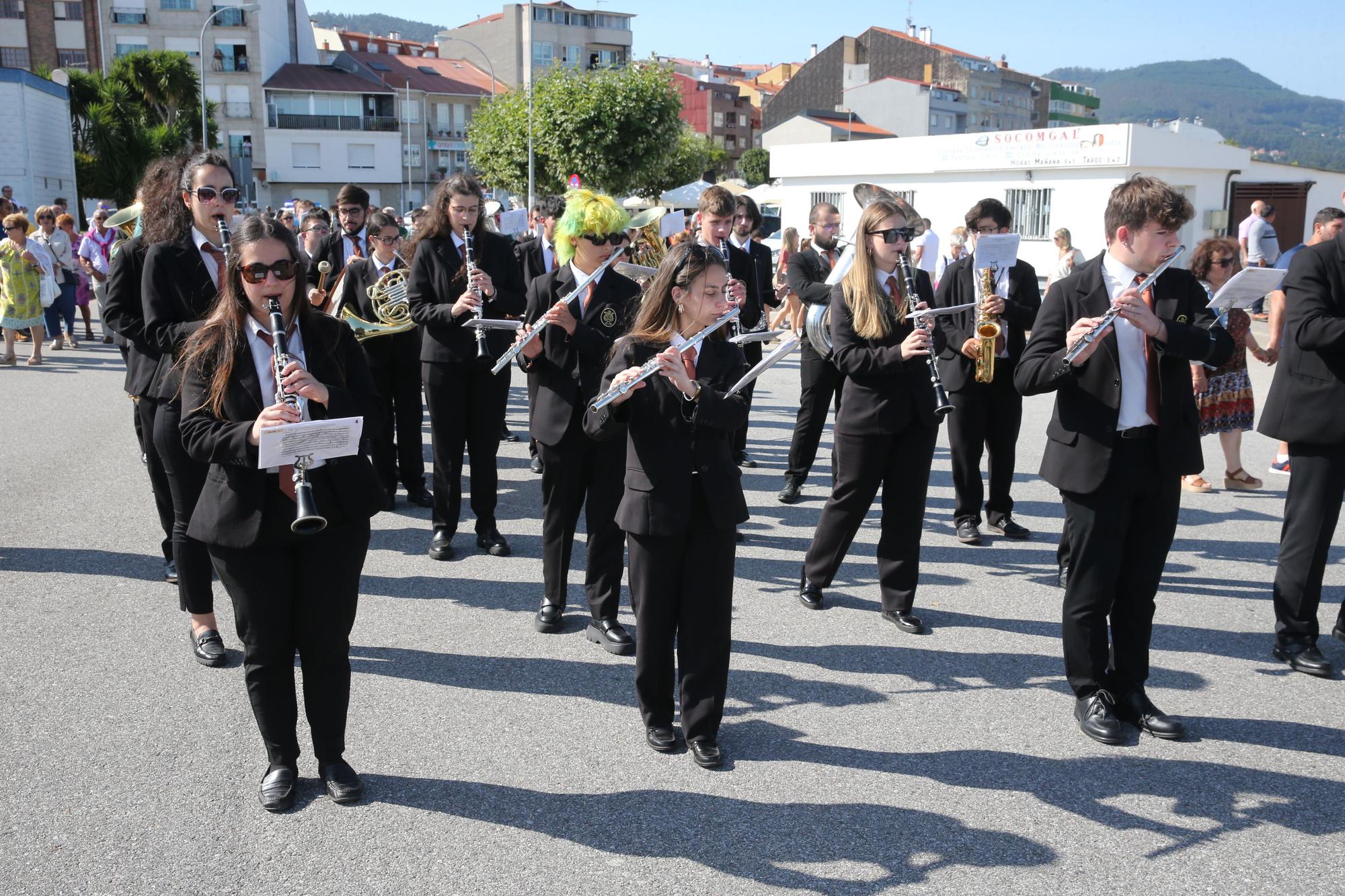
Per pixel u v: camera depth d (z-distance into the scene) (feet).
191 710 13.62
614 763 12.50
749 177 234.79
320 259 25.32
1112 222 12.88
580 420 15.76
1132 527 13.35
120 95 131.23
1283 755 12.78
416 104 204.95
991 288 19.02
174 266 14.25
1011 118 283.79
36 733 12.92
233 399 10.41
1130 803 11.69
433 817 11.27
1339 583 19.11
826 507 17.28
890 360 15.74
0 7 184.34
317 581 10.85
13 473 26.12
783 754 12.76
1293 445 15.14
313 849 10.64
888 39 261.03
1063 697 14.42
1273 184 86.17
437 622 16.96
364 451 11.15
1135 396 12.83
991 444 21.50
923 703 14.20
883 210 15.75
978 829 11.13
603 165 112.27
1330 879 10.29
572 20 256.32
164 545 18.24
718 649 12.40
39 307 43.62
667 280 12.01
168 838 10.78
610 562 15.94
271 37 191.21
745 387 13.38
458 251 19.53
